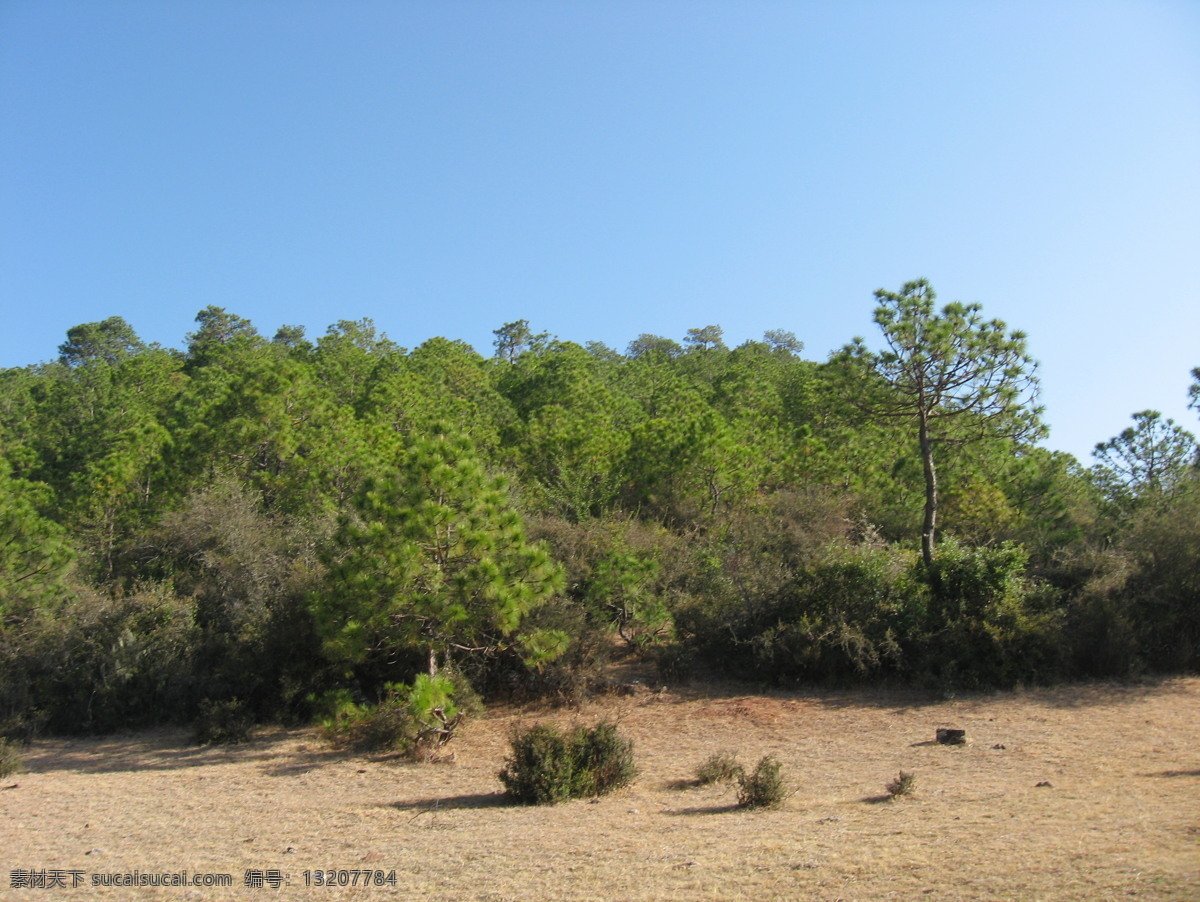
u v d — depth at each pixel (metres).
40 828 10.12
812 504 21.47
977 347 17.34
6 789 12.39
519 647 15.47
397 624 14.02
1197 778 9.34
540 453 25.92
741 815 9.00
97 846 9.20
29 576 17.06
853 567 17.05
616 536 19.27
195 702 16.47
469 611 13.70
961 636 16.02
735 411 35.12
